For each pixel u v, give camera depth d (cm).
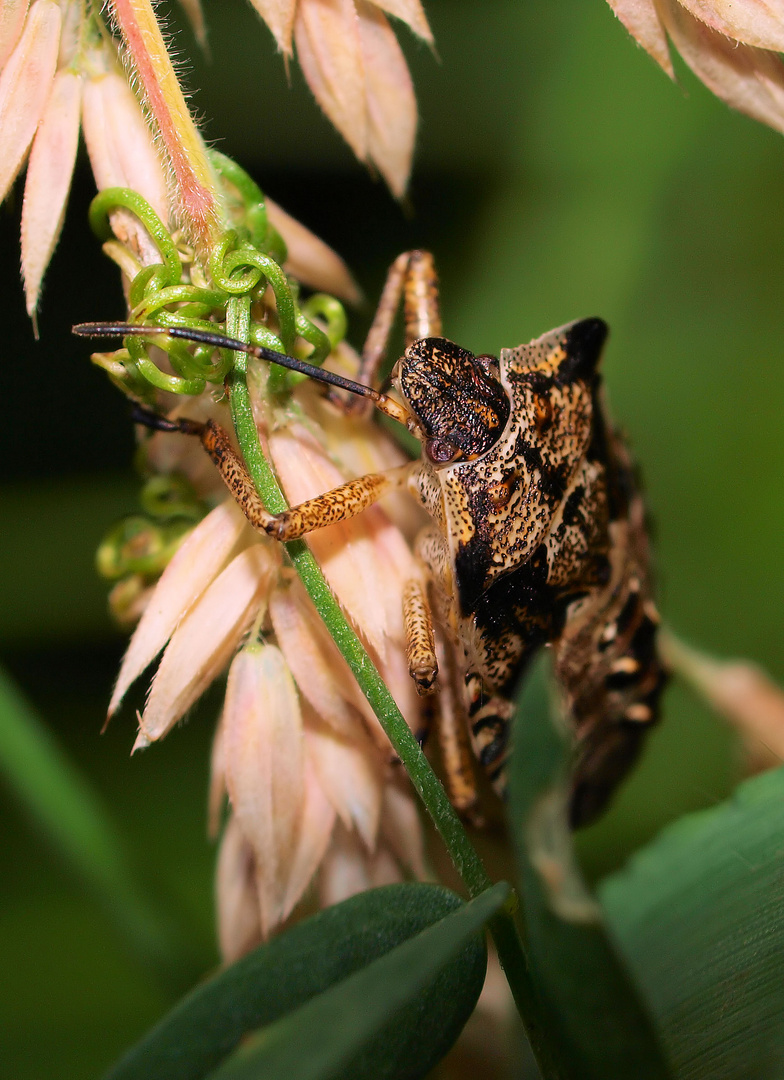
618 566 7
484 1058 7
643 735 7
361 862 6
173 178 6
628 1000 6
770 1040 6
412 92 6
